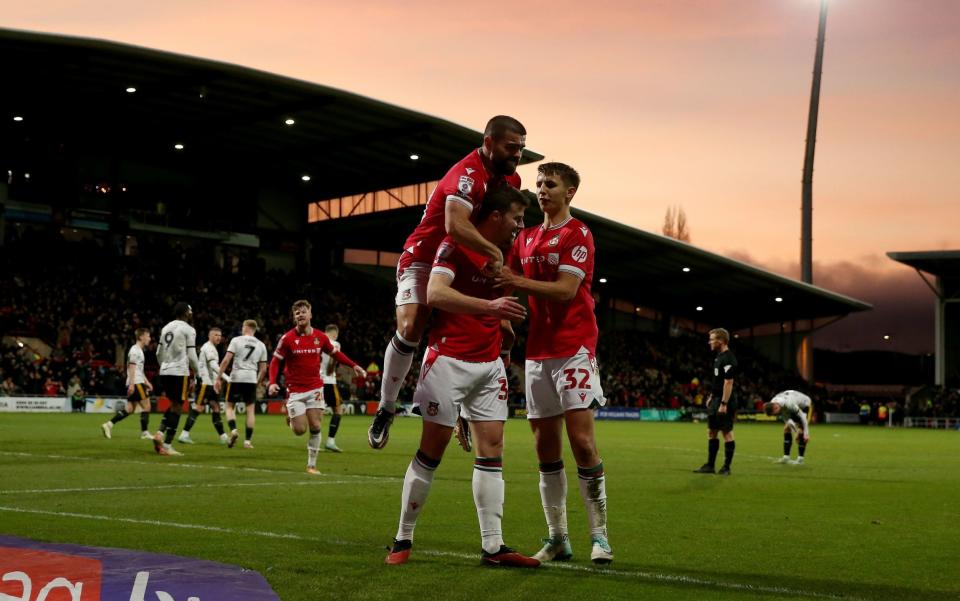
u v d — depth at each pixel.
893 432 40.00
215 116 41.41
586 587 5.03
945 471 15.01
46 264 41.38
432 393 5.68
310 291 49.28
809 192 57.78
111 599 4.46
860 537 7.24
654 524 7.82
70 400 33.78
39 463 12.23
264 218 50.94
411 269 5.92
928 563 6.10
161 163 46.66
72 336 38.00
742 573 5.61
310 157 46.53
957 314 60.78
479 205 5.72
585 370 5.98
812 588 5.19
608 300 64.75
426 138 41.78
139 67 35.50
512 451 17.91
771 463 16.53
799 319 67.50
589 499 5.96
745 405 58.25
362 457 15.02
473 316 5.78
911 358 91.06
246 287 47.03
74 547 5.66
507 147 5.57
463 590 4.87
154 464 12.52
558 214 6.08
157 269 44.59
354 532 6.82
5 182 41.66
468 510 8.29
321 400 12.20
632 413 51.75
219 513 7.66
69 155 43.38
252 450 16.14
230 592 4.62
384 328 49.59
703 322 70.62
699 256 54.72
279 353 12.14
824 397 64.81
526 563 5.65
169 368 14.43
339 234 52.78
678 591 4.98
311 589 4.79
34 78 36.69
